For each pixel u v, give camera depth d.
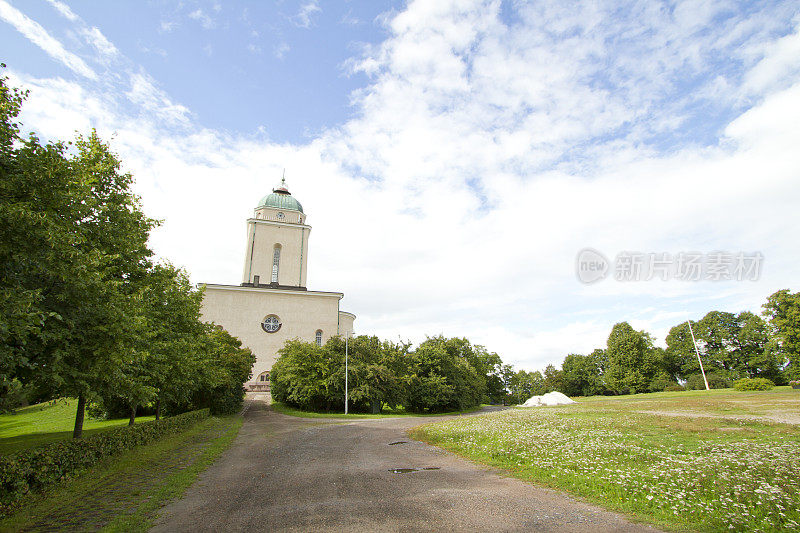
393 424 28.14
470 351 70.75
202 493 9.71
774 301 52.50
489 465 12.29
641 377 69.75
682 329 73.75
